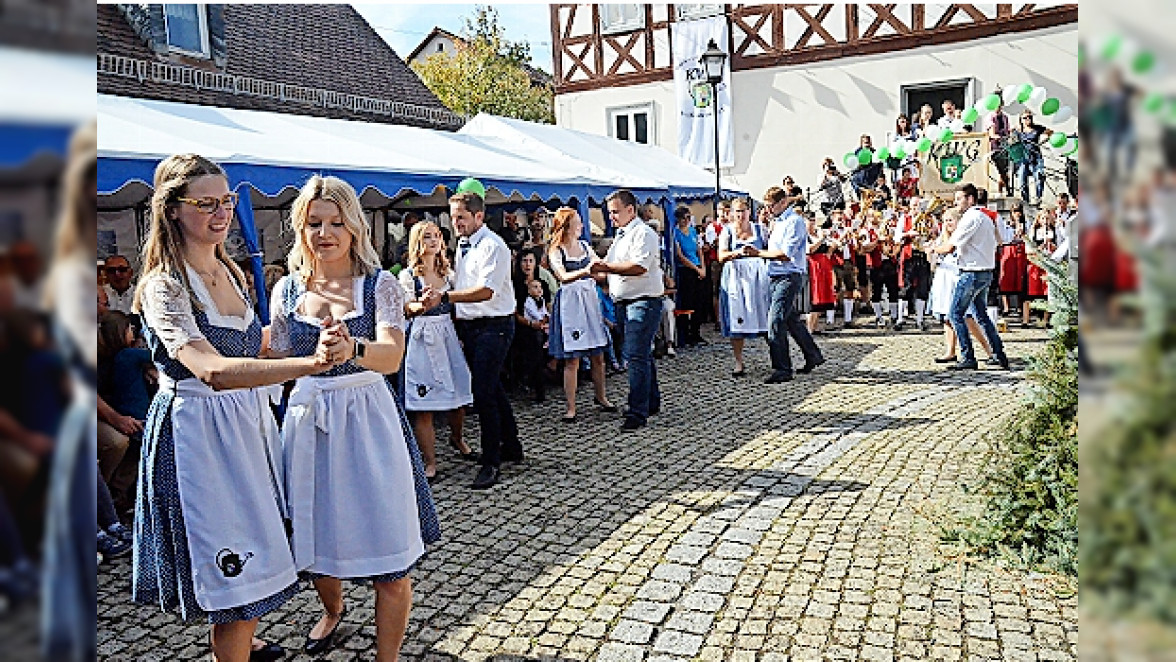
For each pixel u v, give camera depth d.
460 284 5.27
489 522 4.58
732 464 5.48
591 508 4.74
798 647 3.09
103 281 5.26
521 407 7.63
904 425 6.32
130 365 4.56
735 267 8.55
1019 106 15.12
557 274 6.65
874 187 15.56
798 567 3.78
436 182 7.57
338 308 2.79
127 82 10.16
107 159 5.23
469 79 32.75
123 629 3.47
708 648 3.11
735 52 17.25
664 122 18.09
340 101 13.86
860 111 16.53
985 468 4.55
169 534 2.48
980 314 8.57
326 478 2.75
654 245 6.39
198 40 11.48
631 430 6.54
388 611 2.88
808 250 11.64
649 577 3.77
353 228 2.79
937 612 3.29
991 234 8.34
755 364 9.51
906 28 16.00
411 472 2.90
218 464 2.49
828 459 5.48
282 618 3.52
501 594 3.66
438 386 5.29
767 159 17.23
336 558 2.74
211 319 2.50
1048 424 3.74
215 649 2.63
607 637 3.23
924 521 4.24
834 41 16.53
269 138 6.98
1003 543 3.78
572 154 11.39
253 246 5.93
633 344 6.53
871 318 13.28
